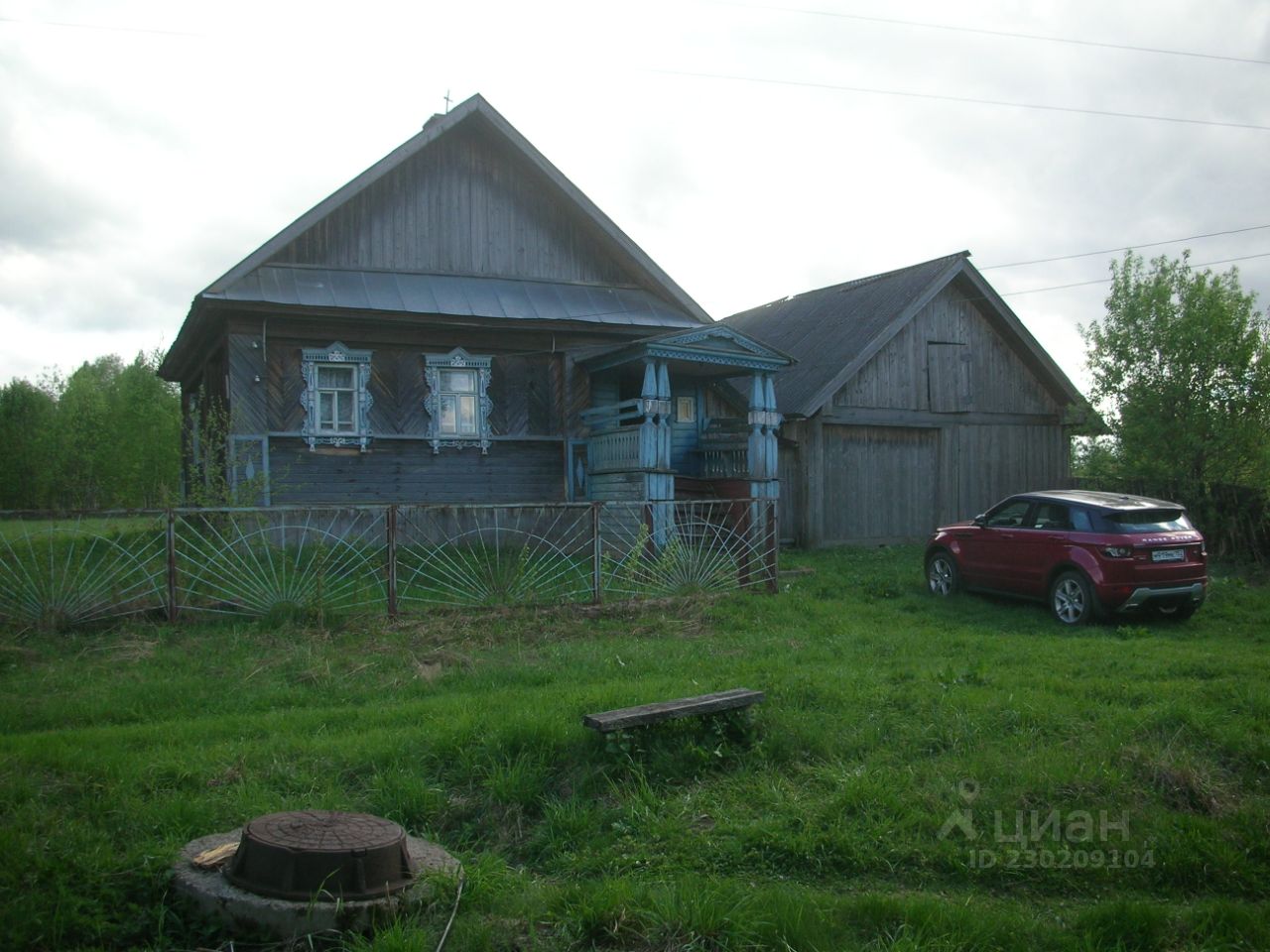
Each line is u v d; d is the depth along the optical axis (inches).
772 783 232.7
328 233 657.0
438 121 666.8
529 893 183.5
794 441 769.6
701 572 525.7
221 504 511.2
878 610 516.1
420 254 682.8
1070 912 185.9
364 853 172.7
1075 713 280.5
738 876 194.9
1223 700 295.3
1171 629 490.6
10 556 398.9
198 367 799.7
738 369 673.6
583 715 261.3
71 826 192.9
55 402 1588.3
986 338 876.6
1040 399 906.1
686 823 215.2
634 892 178.4
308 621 409.4
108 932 164.4
